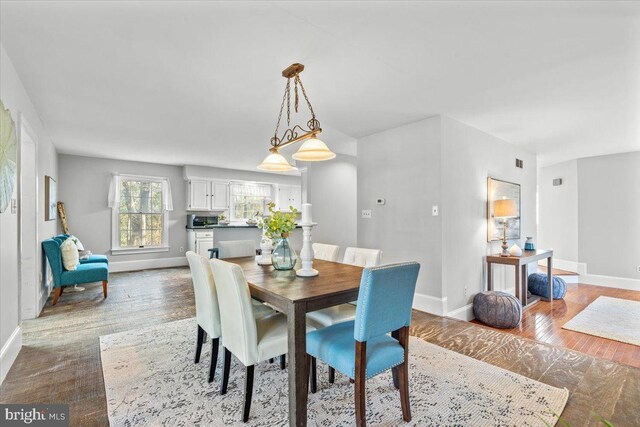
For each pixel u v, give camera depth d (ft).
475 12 6.03
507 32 6.67
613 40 6.95
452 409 5.97
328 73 8.54
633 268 18.03
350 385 6.88
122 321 11.07
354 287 6.13
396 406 6.08
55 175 17.34
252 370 5.69
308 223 7.21
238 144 16.58
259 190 26.84
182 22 6.29
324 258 10.27
